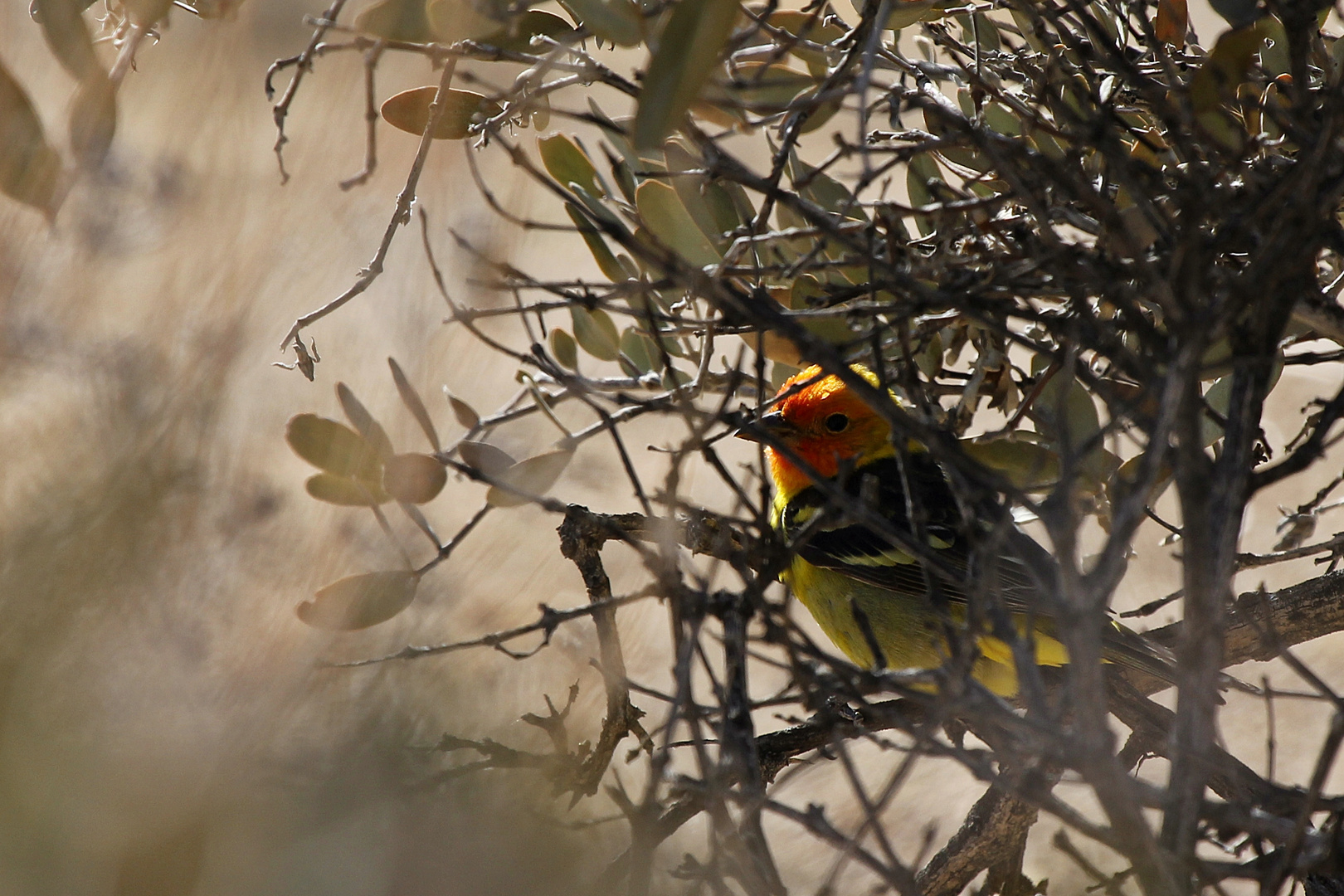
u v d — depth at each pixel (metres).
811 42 7.20
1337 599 7.82
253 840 7.54
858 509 5.37
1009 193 6.41
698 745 5.01
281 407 15.98
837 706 8.65
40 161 6.34
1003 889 8.42
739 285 7.17
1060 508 4.76
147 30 6.36
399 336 15.73
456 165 18.38
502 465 7.92
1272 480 5.14
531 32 7.24
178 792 7.53
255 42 16.28
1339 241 5.57
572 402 17.22
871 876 11.77
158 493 8.94
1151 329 4.96
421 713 8.77
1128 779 4.88
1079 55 6.68
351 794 7.72
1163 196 5.93
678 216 8.05
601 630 7.21
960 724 8.54
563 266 21.42
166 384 10.32
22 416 10.63
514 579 14.29
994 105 8.42
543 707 10.49
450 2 6.05
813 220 5.36
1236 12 5.86
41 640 7.93
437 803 7.98
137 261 13.66
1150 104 5.90
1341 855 5.17
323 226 15.80
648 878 5.22
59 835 7.43
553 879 7.75
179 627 8.52
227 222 13.13
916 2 6.67
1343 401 5.12
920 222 8.45
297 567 11.68
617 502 16.89
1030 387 8.12
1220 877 5.11
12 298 12.22
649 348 8.88
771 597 13.58
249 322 12.45
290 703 8.27
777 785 5.68
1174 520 15.75
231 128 13.98
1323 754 4.79
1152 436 4.89
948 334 7.95
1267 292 4.84
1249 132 6.50
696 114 7.32
